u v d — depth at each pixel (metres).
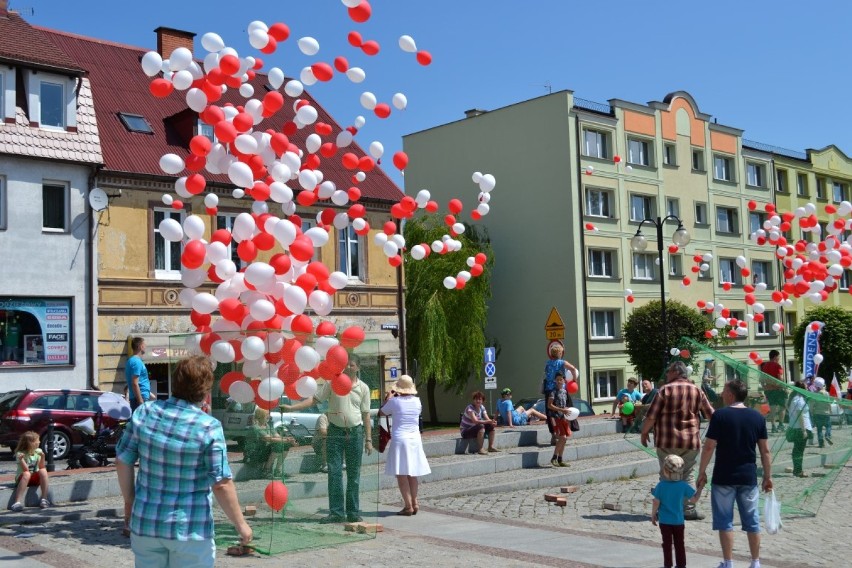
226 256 9.49
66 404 20.73
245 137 9.62
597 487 14.97
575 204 41.78
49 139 25.52
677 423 10.52
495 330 44.22
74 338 25.75
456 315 39.44
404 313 34.19
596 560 8.98
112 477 13.02
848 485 15.80
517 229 43.69
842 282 56.56
